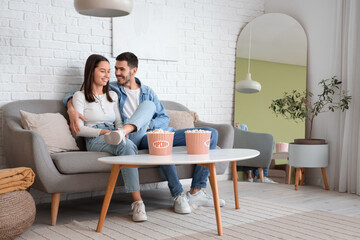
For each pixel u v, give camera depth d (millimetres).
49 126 2912
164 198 3469
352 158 3779
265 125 4391
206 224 2572
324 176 3957
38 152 2480
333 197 3570
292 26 4406
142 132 3051
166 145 2311
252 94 4457
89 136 2859
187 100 4176
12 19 3256
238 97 4480
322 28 4215
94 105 3033
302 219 2701
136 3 3826
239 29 4520
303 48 4336
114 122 3170
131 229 2465
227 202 3225
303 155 3859
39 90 3375
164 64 4020
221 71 4398
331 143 3969
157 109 3316
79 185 2623
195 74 4223
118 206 3174
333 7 4027
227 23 4430
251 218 2725
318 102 3992
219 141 3352
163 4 3996
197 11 4219
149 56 3898
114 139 2371
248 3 4578
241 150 2592
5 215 2148
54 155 2609
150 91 3355
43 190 2551
